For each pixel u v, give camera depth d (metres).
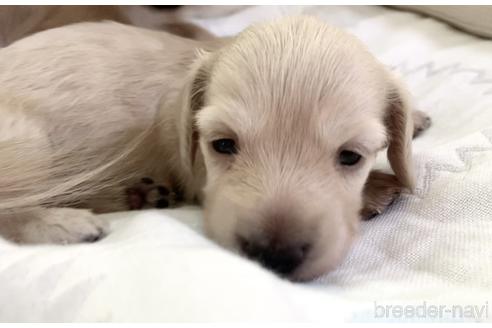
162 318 0.12
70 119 0.22
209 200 0.18
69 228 0.18
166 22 0.32
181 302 0.13
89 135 0.22
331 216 0.16
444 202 0.18
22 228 0.19
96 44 0.23
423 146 0.21
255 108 0.17
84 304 0.13
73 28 0.23
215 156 0.18
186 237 0.16
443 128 0.22
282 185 0.16
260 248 0.16
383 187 0.20
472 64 0.26
